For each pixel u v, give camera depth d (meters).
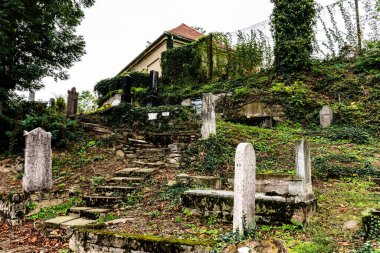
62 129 13.23
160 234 5.43
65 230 6.32
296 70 19.05
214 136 11.03
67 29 15.41
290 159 10.26
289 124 16.62
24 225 7.08
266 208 5.81
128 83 19.02
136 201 7.81
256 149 11.25
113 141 12.62
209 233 5.46
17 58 14.38
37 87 14.66
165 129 14.23
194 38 28.66
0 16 11.55
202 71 23.84
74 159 11.68
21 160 11.23
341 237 4.96
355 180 8.33
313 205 6.10
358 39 20.53
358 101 16.47
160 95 21.95
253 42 22.66
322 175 8.73
